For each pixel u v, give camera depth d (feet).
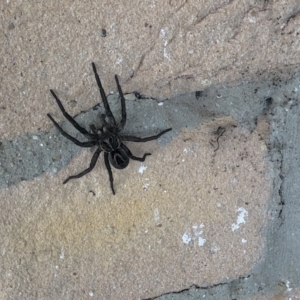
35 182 0.48
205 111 0.51
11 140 0.47
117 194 0.50
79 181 0.50
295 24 0.47
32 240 0.49
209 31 0.46
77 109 0.48
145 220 0.51
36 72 0.45
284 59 0.49
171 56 0.47
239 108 0.50
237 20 0.46
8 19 0.42
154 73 0.48
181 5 0.45
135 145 0.50
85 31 0.44
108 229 0.51
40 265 0.49
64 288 0.51
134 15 0.44
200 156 0.51
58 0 0.42
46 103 0.46
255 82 0.50
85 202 0.50
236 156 0.51
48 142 0.48
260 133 0.51
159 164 0.51
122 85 0.48
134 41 0.46
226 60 0.48
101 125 0.49
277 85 0.51
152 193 0.51
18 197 0.48
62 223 0.50
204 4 0.45
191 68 0.48
